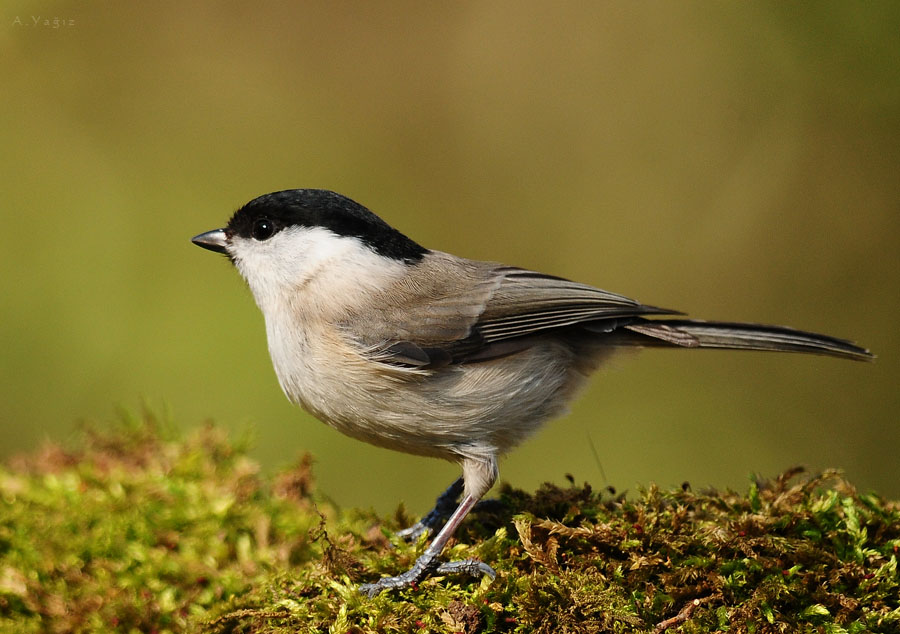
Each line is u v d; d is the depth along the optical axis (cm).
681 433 1248
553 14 1267
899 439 1197
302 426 1158
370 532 564
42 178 1240
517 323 612
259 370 1170
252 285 633
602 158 1275
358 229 618
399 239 639
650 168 1264
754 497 521
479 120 1287
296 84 1293
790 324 1253
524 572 498
